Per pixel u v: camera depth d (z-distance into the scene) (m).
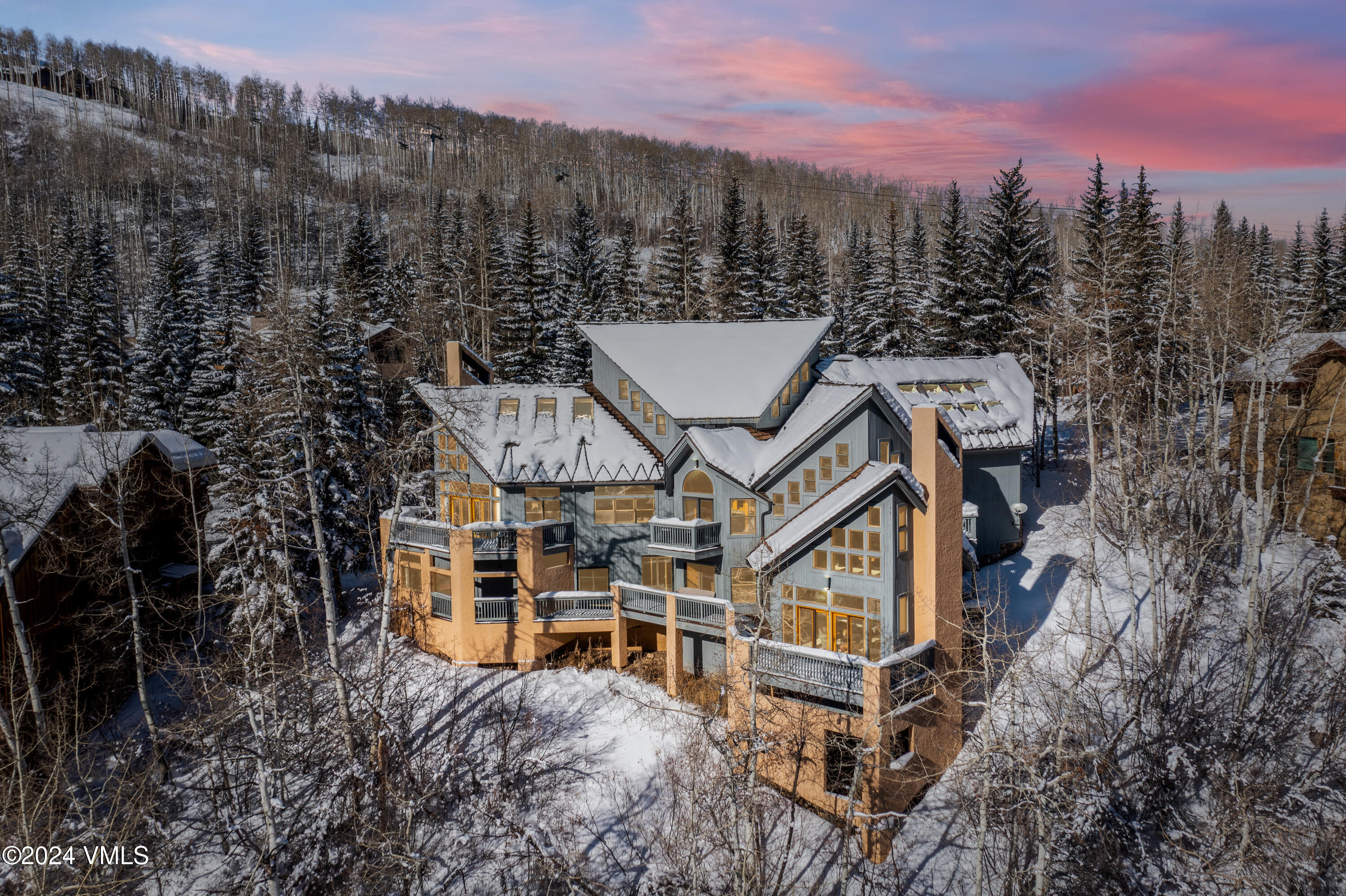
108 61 192.38
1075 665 29.27
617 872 23.23
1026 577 36.41
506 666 32.88
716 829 21.22
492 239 64.50
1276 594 32.69
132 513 35.03
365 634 35.75
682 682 30.77
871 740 23.06
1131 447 36.22
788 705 25.23
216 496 36.25
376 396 46.84
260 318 58.28
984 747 20.00
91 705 31.56
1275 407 38.56
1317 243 59.91
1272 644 30.22
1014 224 51.56
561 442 34.34
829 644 26.98
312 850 23.42
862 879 22.45
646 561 33.56
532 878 23.33
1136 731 26.12
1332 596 31.56
